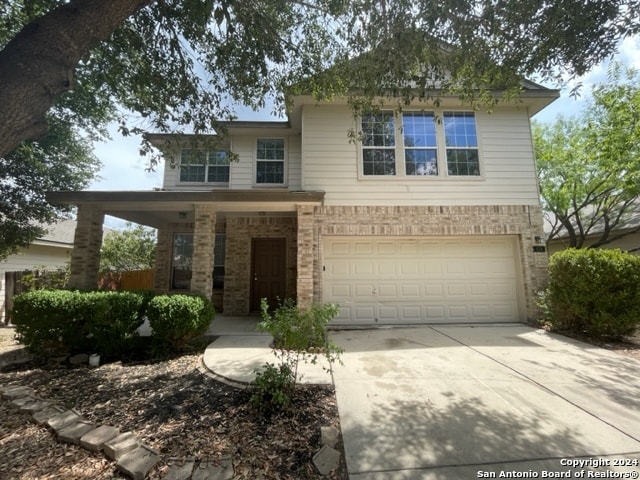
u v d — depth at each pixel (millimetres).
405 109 7973
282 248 9453
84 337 5242
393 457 2469
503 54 4191
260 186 9867
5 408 3400
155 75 5258
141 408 3324
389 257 7738
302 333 3557
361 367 4523
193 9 4250
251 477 2242
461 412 3178
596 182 10828
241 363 4629
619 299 5883
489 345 5688
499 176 7891
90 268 6793
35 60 2553
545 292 7305
